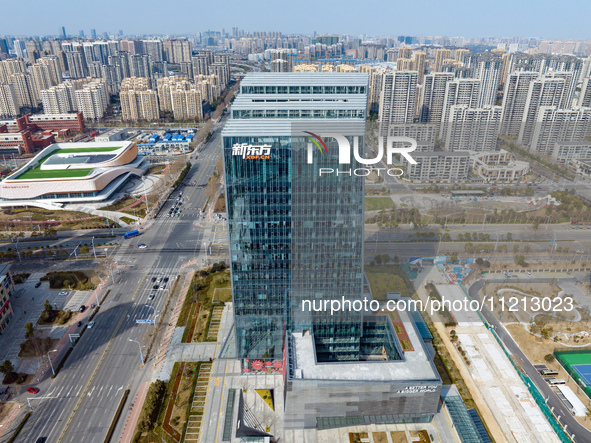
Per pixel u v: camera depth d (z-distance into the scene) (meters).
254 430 144.88
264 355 168.62
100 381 171.12
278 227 145.75
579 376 172.50
